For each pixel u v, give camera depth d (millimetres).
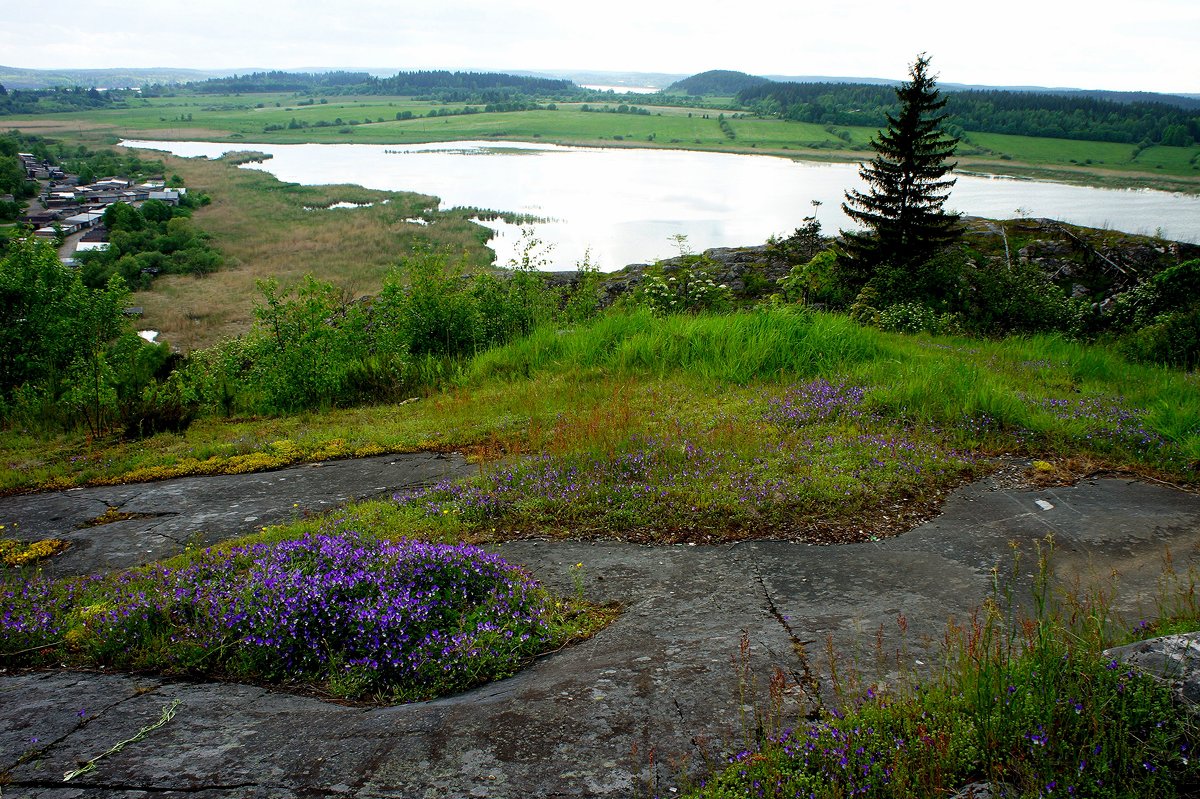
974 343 13930
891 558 5094
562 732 3225
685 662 3812
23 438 9562
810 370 10273
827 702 3346
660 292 16625
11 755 3119
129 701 3633
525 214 78000
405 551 4773
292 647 4004
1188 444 6754
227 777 2945
